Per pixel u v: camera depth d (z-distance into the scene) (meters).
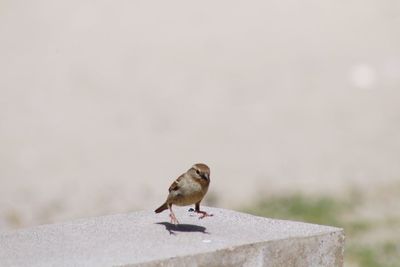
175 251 6.68
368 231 14.18
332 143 18.75
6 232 7.44
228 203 15.41
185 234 7.27
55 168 17.08
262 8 27.22
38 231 7.46
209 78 22.67
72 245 6.97
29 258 6.60
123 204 15.35
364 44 24.73
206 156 17.91
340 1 27.36
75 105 20.70
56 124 19.55
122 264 6.35
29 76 22.28
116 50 24.22
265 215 14.80
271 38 25.17
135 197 15.70
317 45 24.64
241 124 19.91
